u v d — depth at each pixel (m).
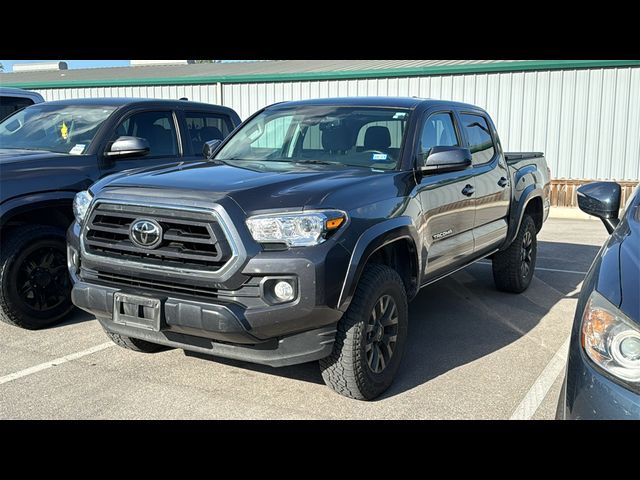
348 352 3.73
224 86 18.50
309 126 5.01
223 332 3.37
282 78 17.52
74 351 4.77
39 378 4.24
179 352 4.78
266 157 4.91
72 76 24.05
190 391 4.06
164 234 3.58
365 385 3.84
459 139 5.42
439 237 4.77
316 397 4.00
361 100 5.19
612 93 14.67
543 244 10.36
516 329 5.56
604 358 2.26
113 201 3.77
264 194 3.57
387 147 4.64
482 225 5.64
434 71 15.99
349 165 4.57
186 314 3.45
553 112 15.20
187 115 6.79
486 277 7.65
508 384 4.28
